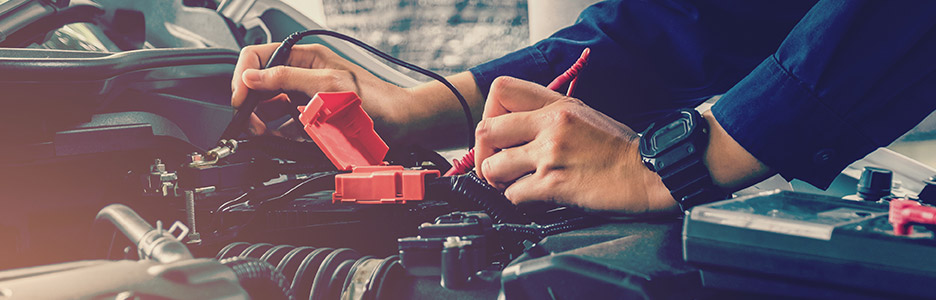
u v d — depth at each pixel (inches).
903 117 20.6
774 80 20.6
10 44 29.9
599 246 14.4
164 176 22.7
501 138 23.3
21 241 21.5
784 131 20.3
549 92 24.3
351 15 101.7
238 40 40.4
